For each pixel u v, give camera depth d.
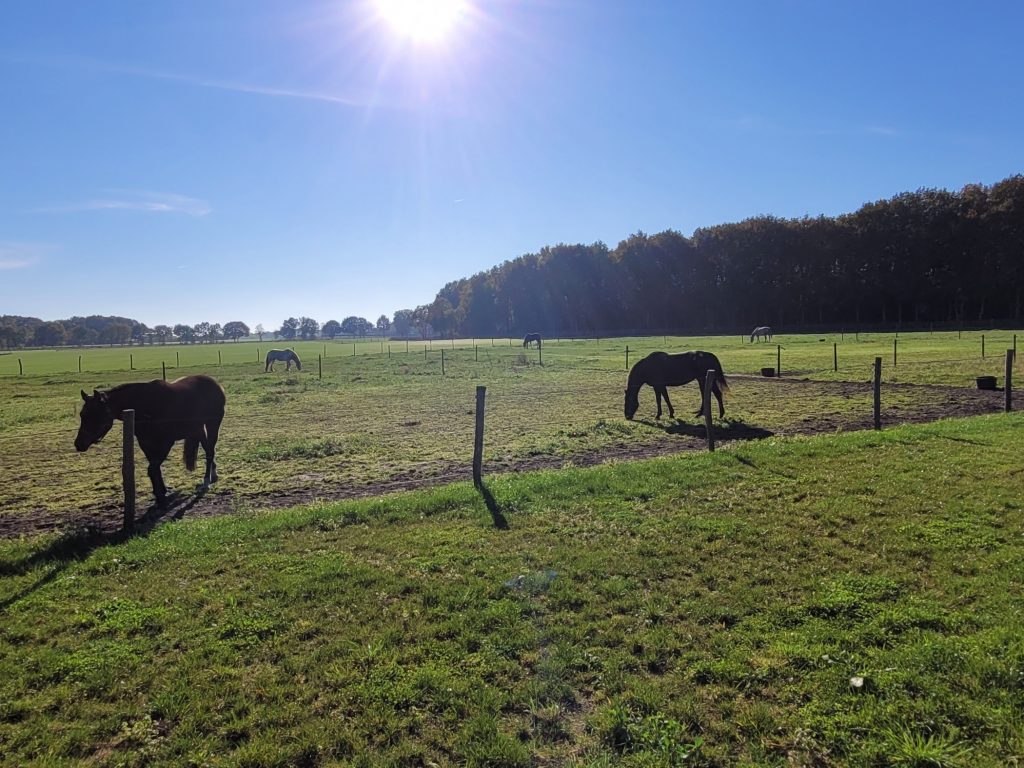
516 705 3.94
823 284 90.00
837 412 16.58
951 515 6.93
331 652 4.58
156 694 4.11
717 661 4.28
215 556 6.70
